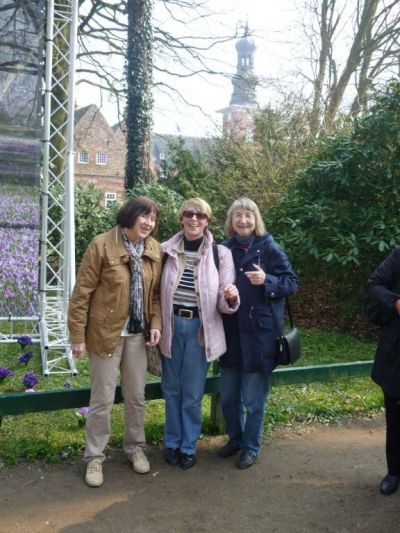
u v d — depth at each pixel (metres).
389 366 2.84
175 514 2.85
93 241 3.01
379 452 3.63
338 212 6.10
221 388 3.34
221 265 3.15
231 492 3.07
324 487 3.16
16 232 5.41
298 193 6.64
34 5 5.18
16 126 5.27
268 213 7.13
